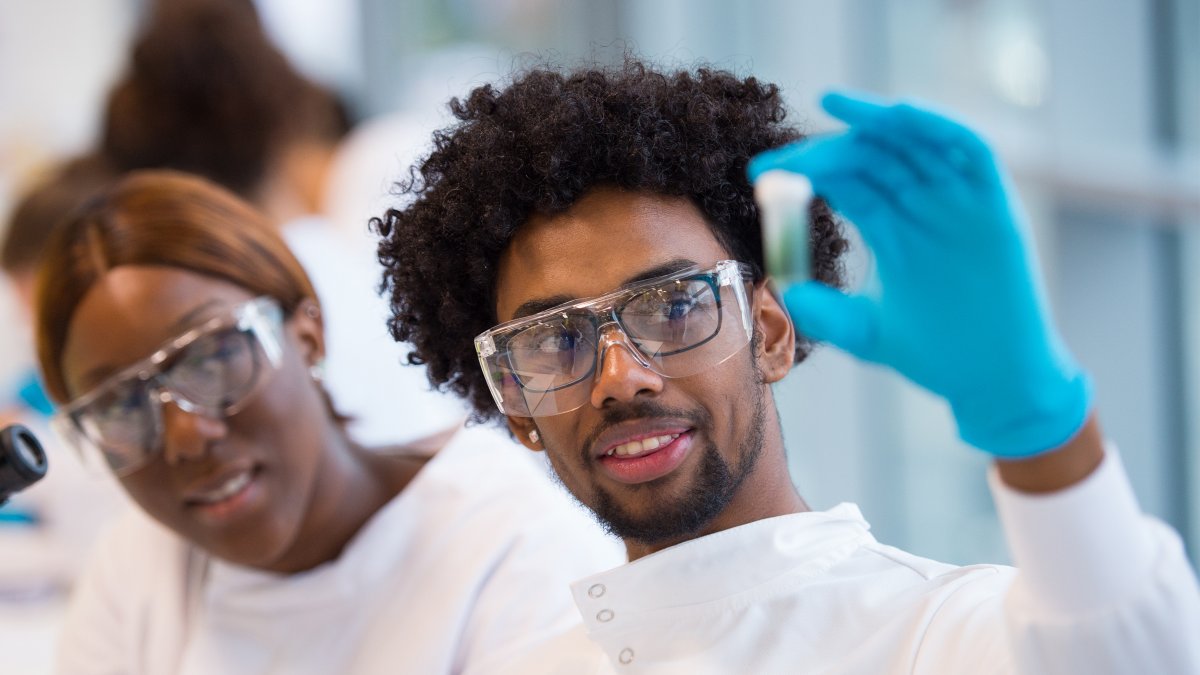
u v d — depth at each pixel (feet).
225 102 8.98
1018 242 2.73
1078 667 2.74
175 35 8.91
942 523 9.90
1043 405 2.73
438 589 4.99
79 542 8.57
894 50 9.59
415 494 5.27
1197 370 8.61
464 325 4.39
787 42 10.12
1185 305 8.58
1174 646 2.71
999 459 2.84
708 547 3.85
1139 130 8.08
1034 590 2.81
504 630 4.84
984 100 8.84
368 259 8.16
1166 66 8.04
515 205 3.86
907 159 2.82
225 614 5.32
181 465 4.80
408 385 7.30
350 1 15.10
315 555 5.22
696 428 3.68
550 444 3.85
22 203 8.96
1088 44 8.18
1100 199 8.02
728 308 3.71
